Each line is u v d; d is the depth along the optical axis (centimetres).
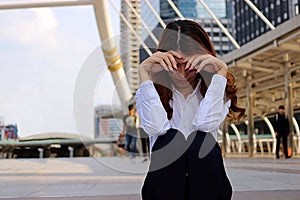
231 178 609
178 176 151
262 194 410
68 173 809
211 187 150
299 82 1605
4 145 2238
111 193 442
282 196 392
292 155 1505
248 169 827
